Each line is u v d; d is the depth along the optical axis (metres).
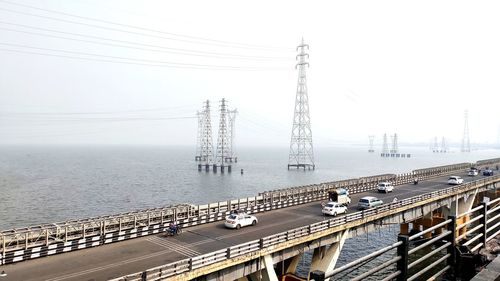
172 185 123.88
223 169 173.12
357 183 67.31
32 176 145.25
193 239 32.03
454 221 11.91
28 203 86.69
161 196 100.69
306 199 51.44
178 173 167.00
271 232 34.50
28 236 28.12
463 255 12.24
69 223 31.03
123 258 26.70
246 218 36.66
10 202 87.56
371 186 65.38
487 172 87.00
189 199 96.38
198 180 140.00
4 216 73.06
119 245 30.19
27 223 67.88
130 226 34.38
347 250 52.34
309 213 43.69
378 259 47.09
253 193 107.62
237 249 26.39
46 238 28.33
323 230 33.28
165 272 22.11
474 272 11.90
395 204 44.00
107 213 77.19
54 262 25.69
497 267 9.64
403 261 9.45
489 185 74.75
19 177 141.12
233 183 131.50
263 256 28.53
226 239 32.00
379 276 39.72
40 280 22.23
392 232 62.47
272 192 51.62
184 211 39.25
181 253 28.00
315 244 33.44
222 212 40.09
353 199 54.47
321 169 194.88
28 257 26.06
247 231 34.84
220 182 134.12
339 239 35.97
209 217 38.59
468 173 88.25
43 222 68.88
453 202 60.00
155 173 164.88
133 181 132.75
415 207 48.84
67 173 158.50
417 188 66.06
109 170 176.00
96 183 124.88
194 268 23.64
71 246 28.28
